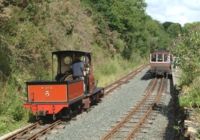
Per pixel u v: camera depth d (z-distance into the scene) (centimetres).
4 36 2062
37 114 1667
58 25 2853
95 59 3622
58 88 1662
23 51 2167
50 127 1556
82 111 1927
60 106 1655
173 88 2744
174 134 1452
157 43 8531
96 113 1892
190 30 2222
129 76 3834
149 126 1584
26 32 2280
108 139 1363
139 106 2077
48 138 1398
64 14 3166
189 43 2122
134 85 3112
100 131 1503
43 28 2550
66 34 3108
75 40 3191
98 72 3469
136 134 1442
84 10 3934
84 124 1641
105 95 2503
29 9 2470
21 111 1711
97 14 4300
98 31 4206
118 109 1997
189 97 1808
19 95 1895
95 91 2116
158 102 2225
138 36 6116
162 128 1557
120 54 4922
